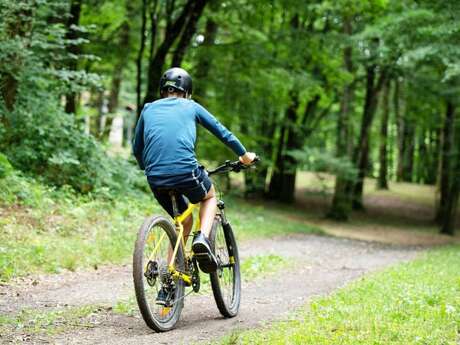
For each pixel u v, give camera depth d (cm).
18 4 1170
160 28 2212
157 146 530
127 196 1465
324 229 2598
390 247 1888
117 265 934
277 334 475
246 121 2205
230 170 584
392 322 518
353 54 2781
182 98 561
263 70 2034
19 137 1312
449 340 454
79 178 1366
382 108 3834
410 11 1788
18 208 1109
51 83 1362
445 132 2981
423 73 2644
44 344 474
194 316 604
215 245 588
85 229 1124
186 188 533
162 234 536
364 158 3456
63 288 736
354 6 1984
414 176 5253
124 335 508
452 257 1377
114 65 2144
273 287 832
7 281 736
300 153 2817
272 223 2092
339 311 568
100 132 1786
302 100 2450
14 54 1231
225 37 2189
